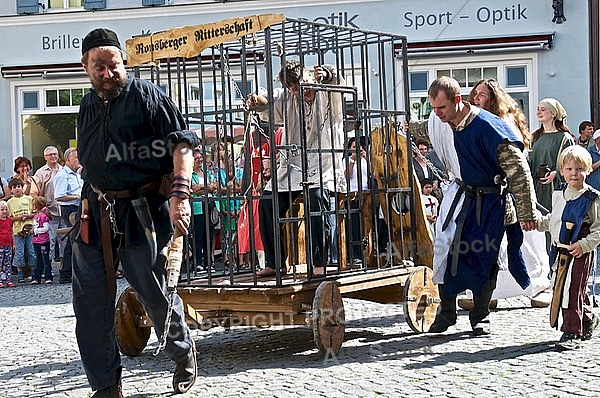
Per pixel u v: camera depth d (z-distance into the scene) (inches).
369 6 855.7
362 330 370.0
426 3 847.1
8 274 651.5
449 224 337.4
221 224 358.0
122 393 254.5
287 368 299.6
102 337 243.0
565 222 313.4
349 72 799.7
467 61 832.9
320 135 326.3
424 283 354.0
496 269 344.5
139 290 245.6
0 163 914.1
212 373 295.6
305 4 869.2
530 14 835.4
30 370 317.1
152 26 900.0
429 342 337.7
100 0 903.1
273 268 349.7
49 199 672.4
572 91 831.1
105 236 240.8
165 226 246.1
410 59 832.9
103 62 235.3
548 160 456.4
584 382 263.9
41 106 914.1
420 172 534.6
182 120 244.8
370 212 361.1
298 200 352.8
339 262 343.9
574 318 313.0
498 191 332.5
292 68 327.3
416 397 252.5
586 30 826.8
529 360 298.2
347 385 270.5
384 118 365.7
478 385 264.4
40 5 911.0
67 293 577.3
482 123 327.0
